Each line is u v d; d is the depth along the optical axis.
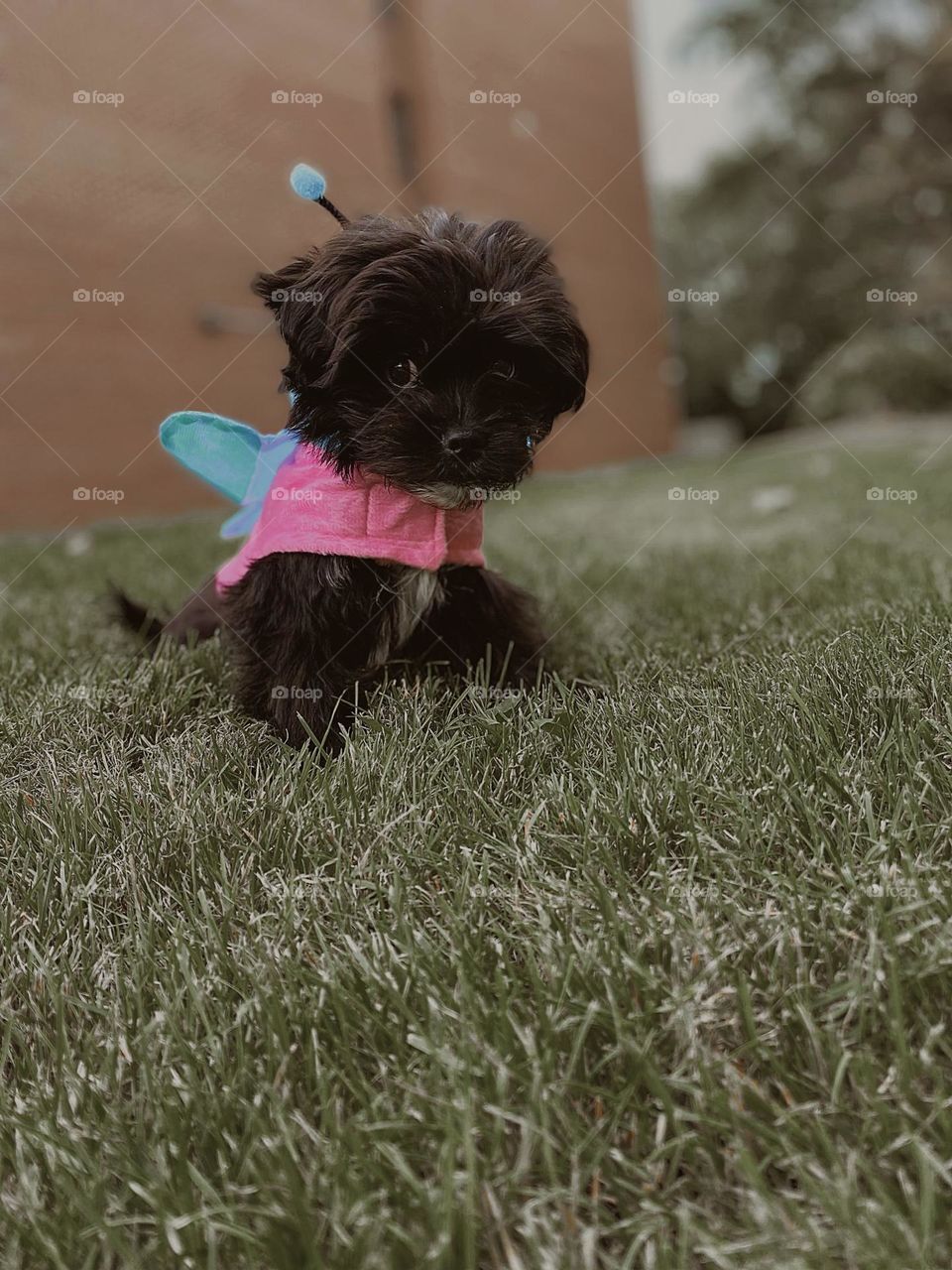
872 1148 0.38
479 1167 0.37
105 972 0.45
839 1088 0.39
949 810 0.46
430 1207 0.36
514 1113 0.39
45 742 0.59
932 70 3.15
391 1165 0.38
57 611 0.86
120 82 1.46
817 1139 0.37
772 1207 0.35
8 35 1.34
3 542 1.35
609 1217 0.37
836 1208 0.35
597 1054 0.40
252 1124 0.39
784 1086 0.39
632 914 0.44
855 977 0.40
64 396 1.47
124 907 0.49
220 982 0.44
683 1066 0.39
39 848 0.52
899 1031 0.38
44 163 1.40
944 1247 0.35
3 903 0.49
